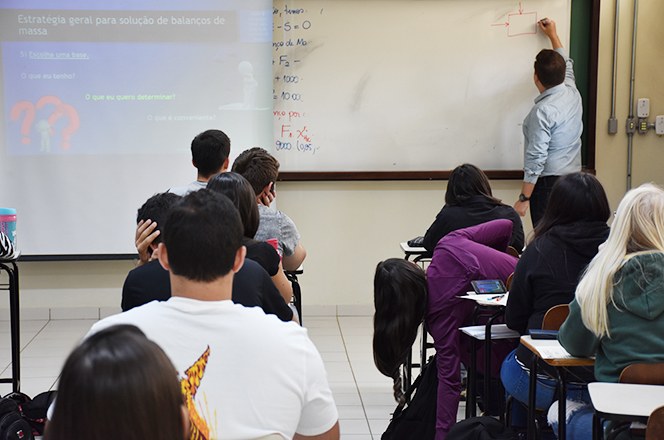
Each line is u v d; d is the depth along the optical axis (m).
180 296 1.61
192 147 3.82
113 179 5.55
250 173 3.53
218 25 5.46
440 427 3.13
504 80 5.64
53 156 5.51
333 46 5.59
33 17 5.39
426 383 3.24
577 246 2.83
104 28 5.42
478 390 3.57
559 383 2.44
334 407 1.67
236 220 1.63
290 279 3.97
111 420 0.98
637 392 2.15
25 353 5.02
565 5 5.56
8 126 5.47
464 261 3.21
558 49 5.50
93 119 5.49
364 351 5.10
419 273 3.16
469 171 3.86
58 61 5.43
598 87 5.64
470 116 5.67
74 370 0.99
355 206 5.77
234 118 5.54
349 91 5.64
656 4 5.56
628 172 5.70
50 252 5.59
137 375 1.00
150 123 5.51
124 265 5.73
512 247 3.81
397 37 5.60
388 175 5.68
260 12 5.46
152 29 5.43
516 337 3.06
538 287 2.86
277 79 5.61
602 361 2.38
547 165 5.38
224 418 1.52
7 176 5.51
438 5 5.57
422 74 5.63
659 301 2.28
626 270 2.30
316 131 5.66
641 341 2.30
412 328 3.17
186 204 1.62
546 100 5.30
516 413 3.19
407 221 5.80
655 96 5.64
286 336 1.59
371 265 5.82
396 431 3.22
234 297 2.18
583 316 2.33
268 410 1.54
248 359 1.54
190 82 5.49
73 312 5.74
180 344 1.55
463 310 3.18
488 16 5.59
